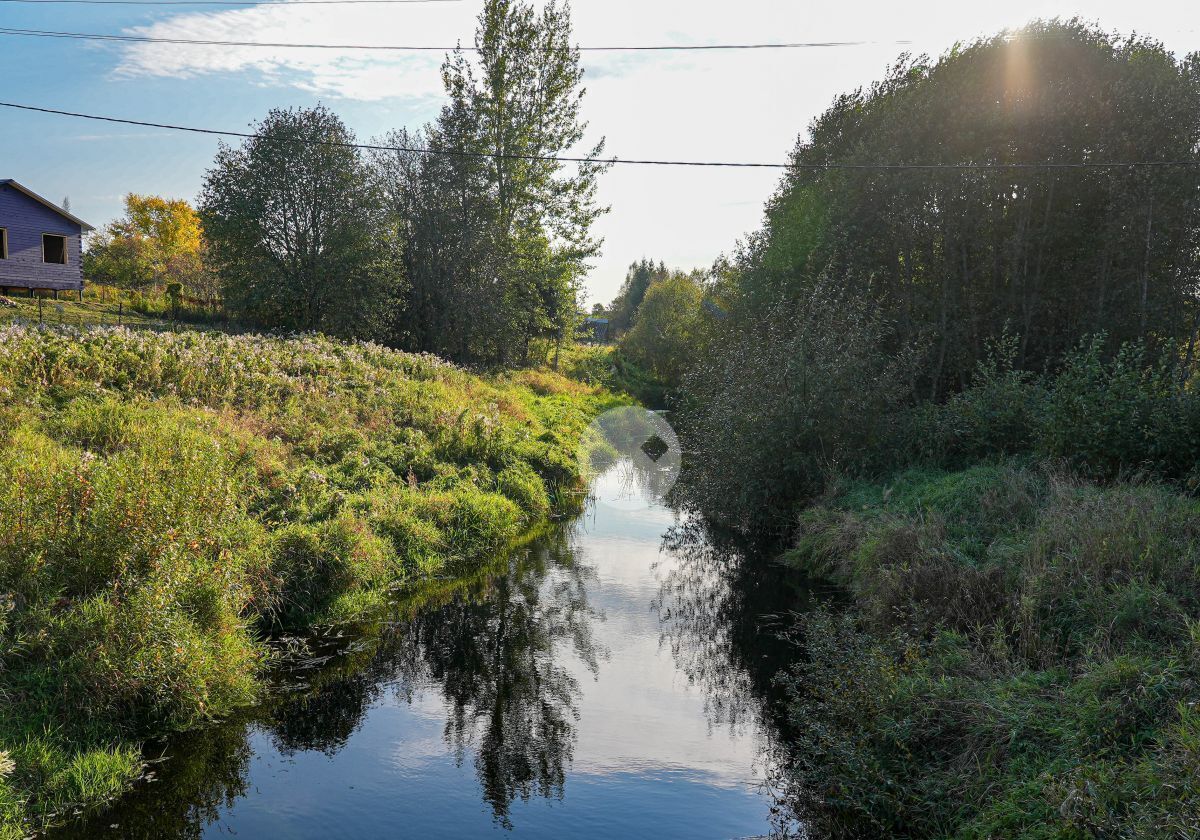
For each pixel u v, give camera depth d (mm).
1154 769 4035
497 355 32625
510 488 14523
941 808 4672
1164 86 15875
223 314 27812
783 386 13258
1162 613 5863
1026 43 17969
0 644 5480
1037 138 16328
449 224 30219
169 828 4918
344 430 13508
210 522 7246
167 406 11930
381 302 28234
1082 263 16906
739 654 8188
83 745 5383
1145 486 8617
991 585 7285
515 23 32344
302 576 8523
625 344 54188
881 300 17312
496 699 7047
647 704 7016
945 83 18156
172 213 54188
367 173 28734
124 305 26359
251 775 5609
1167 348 11172
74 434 9680
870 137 18984
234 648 6766
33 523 6402
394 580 9945
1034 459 10891
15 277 24969
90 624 5785
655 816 5246
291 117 26688
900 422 13477
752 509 13523
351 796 5402
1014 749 4836
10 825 4625
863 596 8812
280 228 26453
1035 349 17594
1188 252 16000
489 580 10562
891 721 5242
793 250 19891
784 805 5391
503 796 5465
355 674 7406
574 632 8758
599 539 13172
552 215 35188
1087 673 5254
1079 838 3842
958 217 17562
